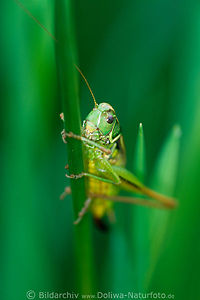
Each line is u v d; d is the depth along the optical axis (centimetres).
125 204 13
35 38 12
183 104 12
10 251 12
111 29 13
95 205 12
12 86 12
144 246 12
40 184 12
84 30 12
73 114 10
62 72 10
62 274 12
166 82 13
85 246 11
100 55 13
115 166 12
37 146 12
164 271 11
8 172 12
